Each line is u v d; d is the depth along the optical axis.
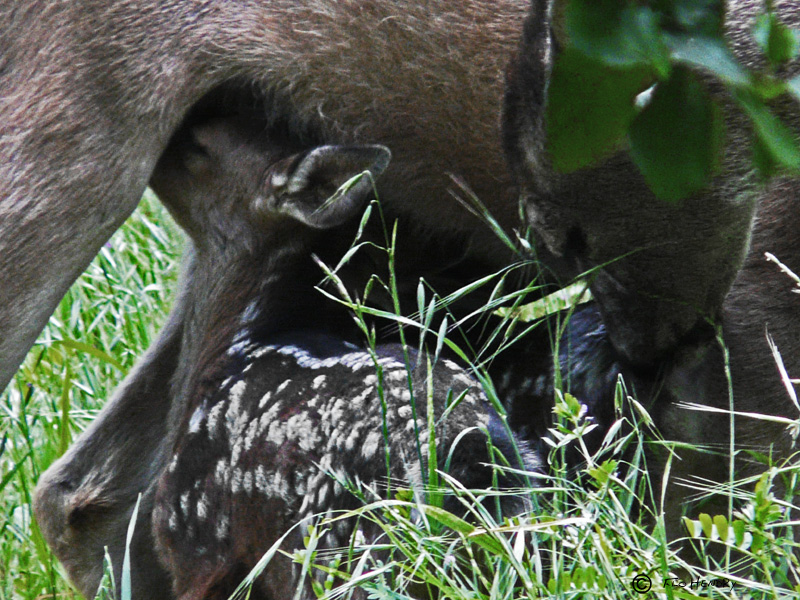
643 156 5.11
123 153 8.83
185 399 9.35
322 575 7.72
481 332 9.60
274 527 8.06
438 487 7.14
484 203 9.64
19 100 8.63
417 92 9.36
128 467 10.62
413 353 8.34
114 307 13.86
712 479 8.90
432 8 9.23
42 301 8.70
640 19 4.88
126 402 10.77
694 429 8.73
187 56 9.02
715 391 8.75
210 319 9.40
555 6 5.40
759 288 8.77
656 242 7.69
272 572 8.08
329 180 8.74
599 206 7.58
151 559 10.38
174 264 14.46
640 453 7.73
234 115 9.45
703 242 7.66
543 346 9.27
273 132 9.44
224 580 8.32
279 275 9.26
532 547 7.46
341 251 9.42
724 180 7.38
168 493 8.75
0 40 8.72
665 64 4.86
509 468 7.16
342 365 8.23
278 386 8.38
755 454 7.91
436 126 9.43
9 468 12.17
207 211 9.58
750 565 7.86
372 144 9.35
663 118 5.06
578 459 8.55
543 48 7.46
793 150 5.11
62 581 10.95
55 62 8.65
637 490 8.45
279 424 8.17
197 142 9.48
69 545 10.63
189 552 8.62
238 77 9.26
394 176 9.62
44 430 12.34
